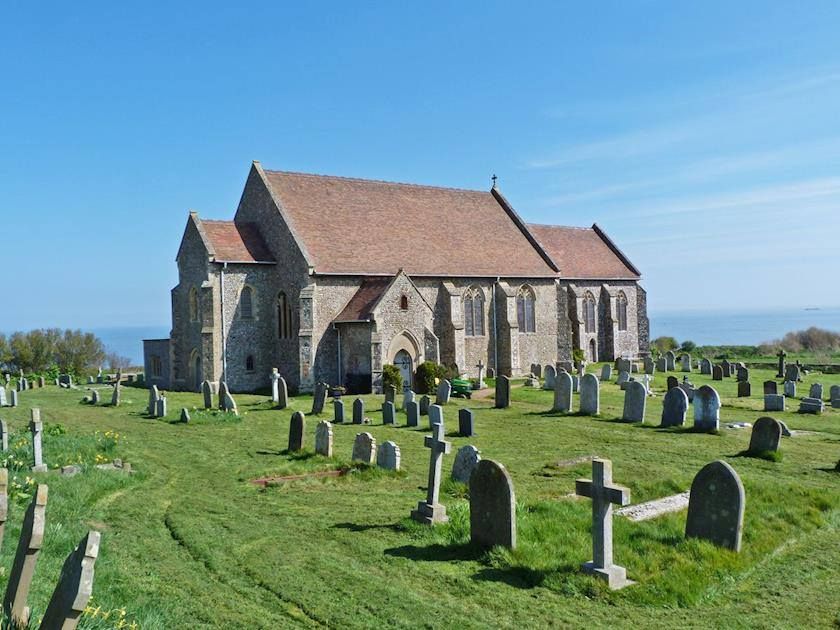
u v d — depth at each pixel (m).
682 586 11.26
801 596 11.31
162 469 21.19
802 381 48.06
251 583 11.54
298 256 44.56
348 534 14.24
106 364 104.12
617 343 63.22
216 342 44.75
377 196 51.94
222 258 44.97
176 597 10.58
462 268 49.97
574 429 26.98
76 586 6.06
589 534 13.46
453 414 32.28
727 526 12.76
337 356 44.66
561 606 10.77
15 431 28.20
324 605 10.66
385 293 42.75
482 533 12.98
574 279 60.06
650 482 17.42
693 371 54.28
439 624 10.09
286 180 48.78
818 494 16.14
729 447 22.86
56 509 14.73
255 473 20.30
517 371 51.78
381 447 20.25
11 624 7.18
